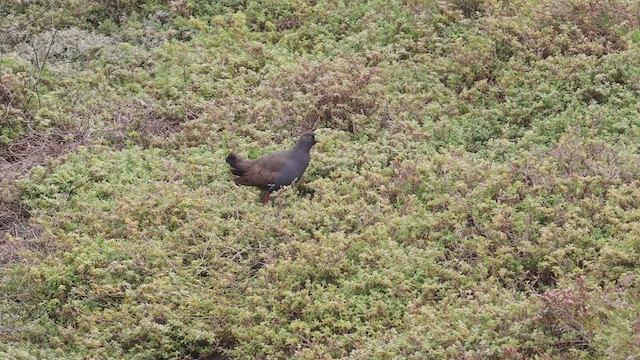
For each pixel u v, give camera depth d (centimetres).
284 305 1253
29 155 1609
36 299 1311
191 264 1341
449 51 1784
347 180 1493
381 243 1326
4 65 1753
